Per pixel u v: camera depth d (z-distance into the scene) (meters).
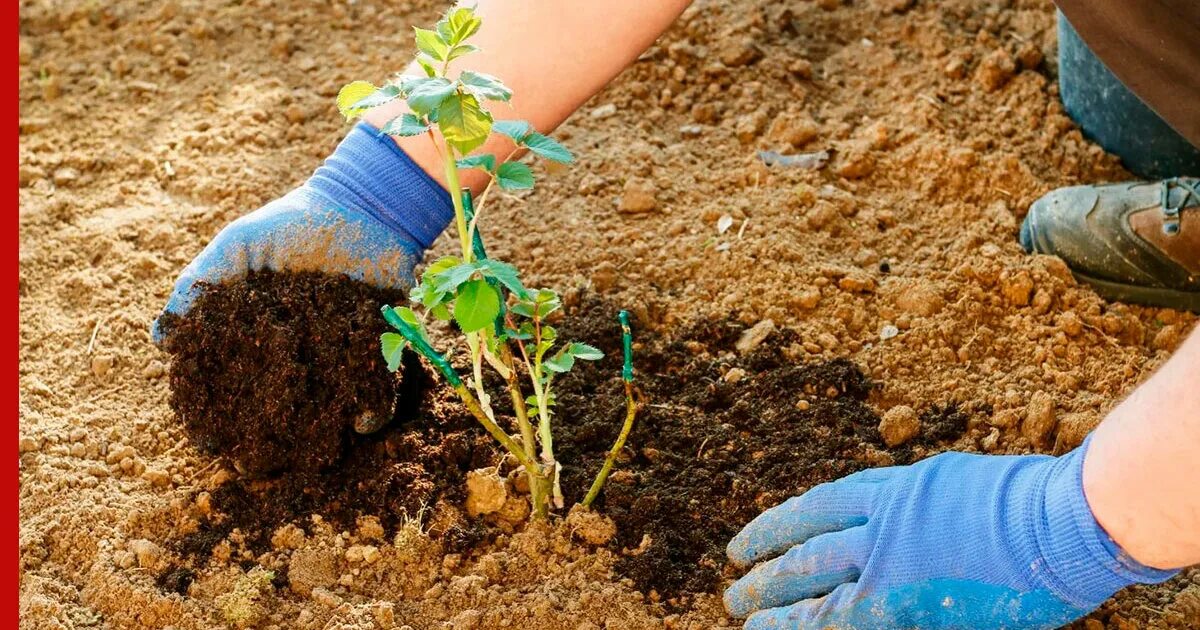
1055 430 1.42
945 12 1.76
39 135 1.65
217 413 1.35
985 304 1.51
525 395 1.43
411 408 1.40
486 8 1.34
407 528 1.34
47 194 1.59
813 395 1.44
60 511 1.36
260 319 1.34
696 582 1.33
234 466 1.38
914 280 1.52
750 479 1.38
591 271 1.53
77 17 1.78
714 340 1.48
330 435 1.35
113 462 1.40
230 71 1.72
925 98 1.67
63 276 1.53
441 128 1.20
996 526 1.24
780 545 1.32
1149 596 1.32
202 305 1.35
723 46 1.73
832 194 1.59
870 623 1.26
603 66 1.35
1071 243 1.51
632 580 1.33
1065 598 1.23
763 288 1.51
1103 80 1.59
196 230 1.57
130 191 1.60
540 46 1.33
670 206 1.59
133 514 1.35
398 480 1.36
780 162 1.62
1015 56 1.70
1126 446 1.19
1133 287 1.51
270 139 1.65
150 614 1.31
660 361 1.46
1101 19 1.29
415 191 1.36
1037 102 1.67
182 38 1.76
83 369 1.46
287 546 1.34
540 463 1.35
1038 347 1.47
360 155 1.36
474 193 1.39
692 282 1.52
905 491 1.28
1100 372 1.46
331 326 1.34
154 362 1.46
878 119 1.67
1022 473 1.26
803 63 1.71
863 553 1.27
